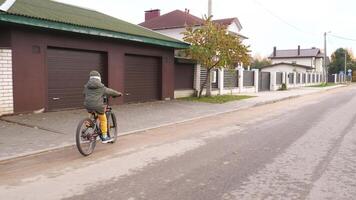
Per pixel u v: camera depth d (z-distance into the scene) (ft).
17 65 41.06
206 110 55.06
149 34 60.18
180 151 27.02
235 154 26.07
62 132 33.32
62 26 42.70
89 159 24.59
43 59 44.04
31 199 17.01
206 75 77.20
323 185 19.07
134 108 53.52
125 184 19.12
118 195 17.47
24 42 41.70
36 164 23.35
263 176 20.61
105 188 18.49
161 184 19.12
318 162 23.82
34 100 43.21
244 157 25.14
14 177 20.51
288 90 126.62
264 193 17.81
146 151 27.02
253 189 18.39
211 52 67.26
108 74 53.72
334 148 28.27
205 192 17.92
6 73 39.96
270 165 23.00
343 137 33.14
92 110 26.63
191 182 19.47
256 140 31.55
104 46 52.70
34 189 18.40
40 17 40.04
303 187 18.74
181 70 73.36
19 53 41.22
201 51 65.92
